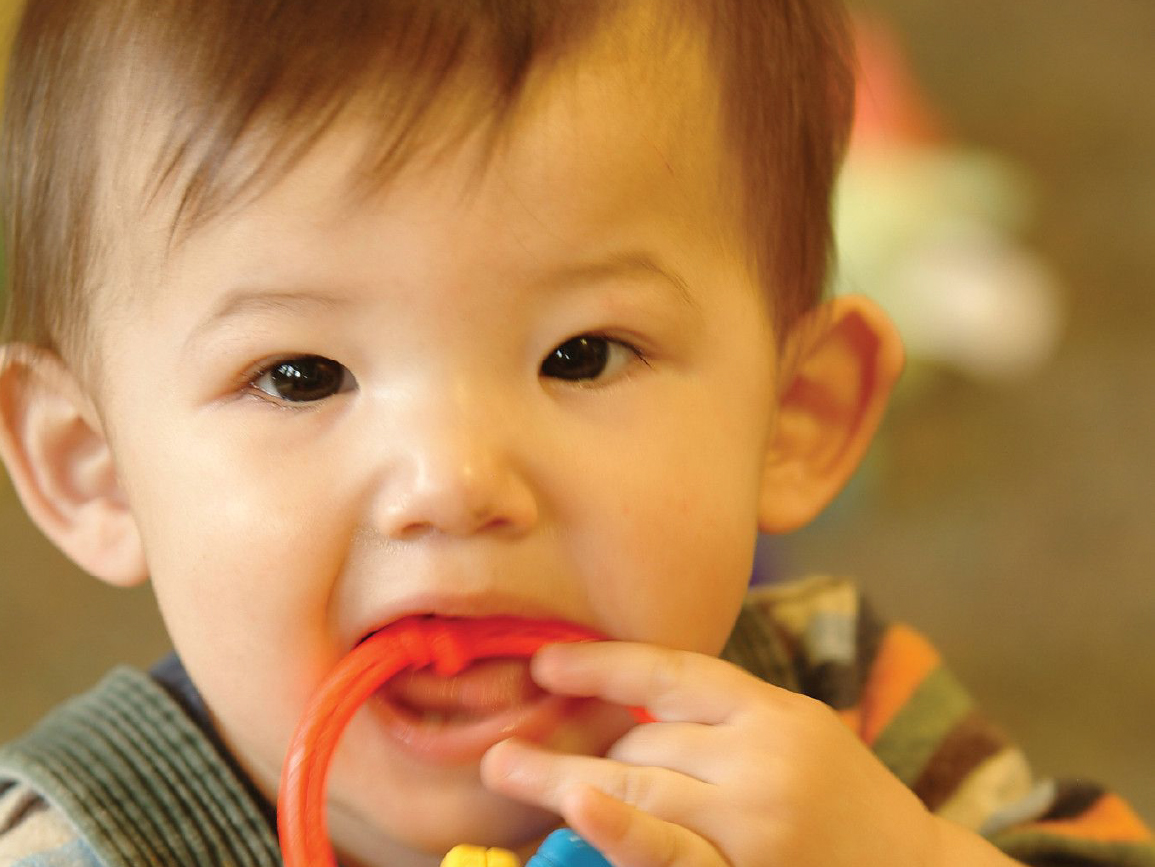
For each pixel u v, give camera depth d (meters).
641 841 1.06
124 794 1.26
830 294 1.49
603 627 1.15
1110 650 2.91
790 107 1.34
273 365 1.12
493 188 1.08
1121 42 4.68
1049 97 4.40
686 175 1.18
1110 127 4.31
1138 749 2.68
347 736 1.15
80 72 1.21
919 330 3.34
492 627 1.12
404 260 1.07
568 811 1.06
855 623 1.65
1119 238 3.91
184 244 1.12
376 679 1.09
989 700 2.80
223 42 1.12
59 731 1.32
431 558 1.08
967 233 3.53
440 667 1.10
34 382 1.32
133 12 1.18
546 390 1.12
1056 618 2.99
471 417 1.08
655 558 1.16
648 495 1.15
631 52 1.15
